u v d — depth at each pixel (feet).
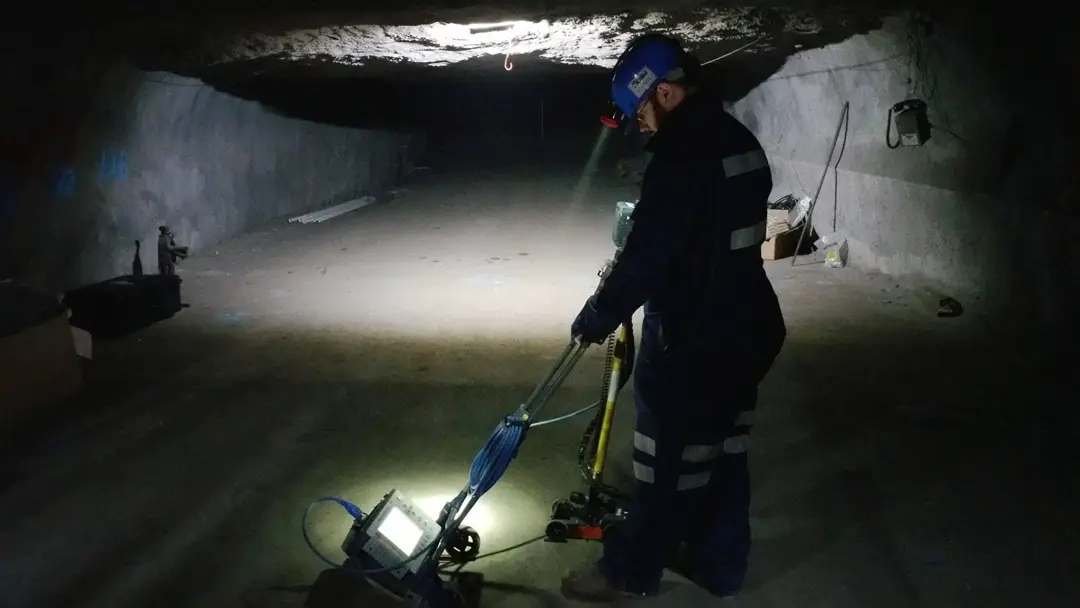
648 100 8.84
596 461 10.86
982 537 11.01
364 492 12.51
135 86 24.43
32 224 21.21
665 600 9.78
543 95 66.64
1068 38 16.44
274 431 14.82
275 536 11.25
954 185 22.56
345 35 20.35
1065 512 11.60
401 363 18.58
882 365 17.85
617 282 8.50
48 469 13.30
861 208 28.37
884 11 19.10
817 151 31.89
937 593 9.82
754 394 9.52
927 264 24.40
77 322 20.48
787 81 32.14
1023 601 9.63
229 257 30.86
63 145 22.30
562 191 47.16
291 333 21.02
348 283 26.91
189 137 30.07
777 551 10.80
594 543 11.10
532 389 16.89
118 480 12.89
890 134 26.53
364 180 47.09
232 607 9.65
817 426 14.78
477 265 29.63
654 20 19.17
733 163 8.62
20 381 15.06
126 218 25.88
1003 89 19.38
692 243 8.64
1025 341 18.89
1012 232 19.95
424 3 17.52
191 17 18.20
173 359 18.88
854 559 10.59
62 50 19.90
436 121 61.93
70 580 10.19
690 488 9.20
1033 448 13.64
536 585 10.11
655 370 9.00
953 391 16.21
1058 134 18.15
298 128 38.96
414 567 9.23
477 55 24.71
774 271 28.12
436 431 14.82
